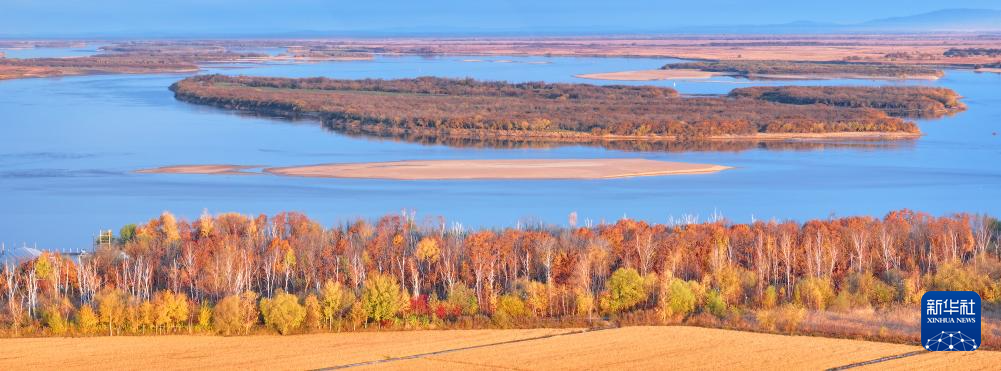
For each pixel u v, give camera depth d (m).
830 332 104.75
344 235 148.12
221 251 131.12
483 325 111.44
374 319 112.19
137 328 108.44
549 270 124.88
